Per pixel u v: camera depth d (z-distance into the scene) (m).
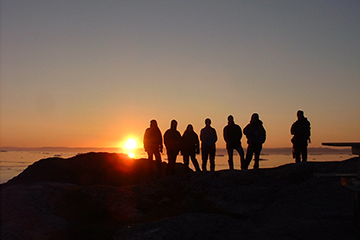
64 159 16.52
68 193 9.16
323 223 7.18
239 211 8.76
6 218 7.08
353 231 6.61
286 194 9.59
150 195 10.48
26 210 7.50
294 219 7.66
